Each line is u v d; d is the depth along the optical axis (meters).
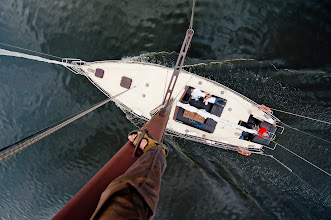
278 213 8.66
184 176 8.48
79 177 8.80
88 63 6.94
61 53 7.82
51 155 8.89
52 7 7.76
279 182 8.30
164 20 7.36
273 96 7.43
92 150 8.49
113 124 8.04
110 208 1.24
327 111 7.36
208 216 8.77
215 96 6.89
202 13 7.23
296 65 7.27
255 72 7.34
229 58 7.38
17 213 10.27
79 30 7.64
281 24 7.16
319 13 7.02
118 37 7.48
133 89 6.96
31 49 8.03
